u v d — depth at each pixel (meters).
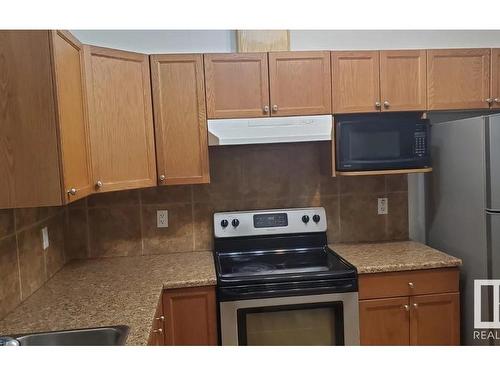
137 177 2.11
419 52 2.34
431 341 2.17
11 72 1.43
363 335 2.11
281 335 2.07
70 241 2.47
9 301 1.62
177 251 2.58
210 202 2.58
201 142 2.25
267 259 2.42
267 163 2.61
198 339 2.02
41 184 1.46
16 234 1.71
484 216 2.09
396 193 2.71
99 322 1.50
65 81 1.55
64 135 1.50
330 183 2.65
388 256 2.29
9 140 1.44
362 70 2.31
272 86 2.26
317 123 2.24
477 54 2.38
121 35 2.45
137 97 2.11
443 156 2.44
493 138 2.04
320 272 2.06
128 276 2.10
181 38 2.49
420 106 2.35
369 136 2.28
